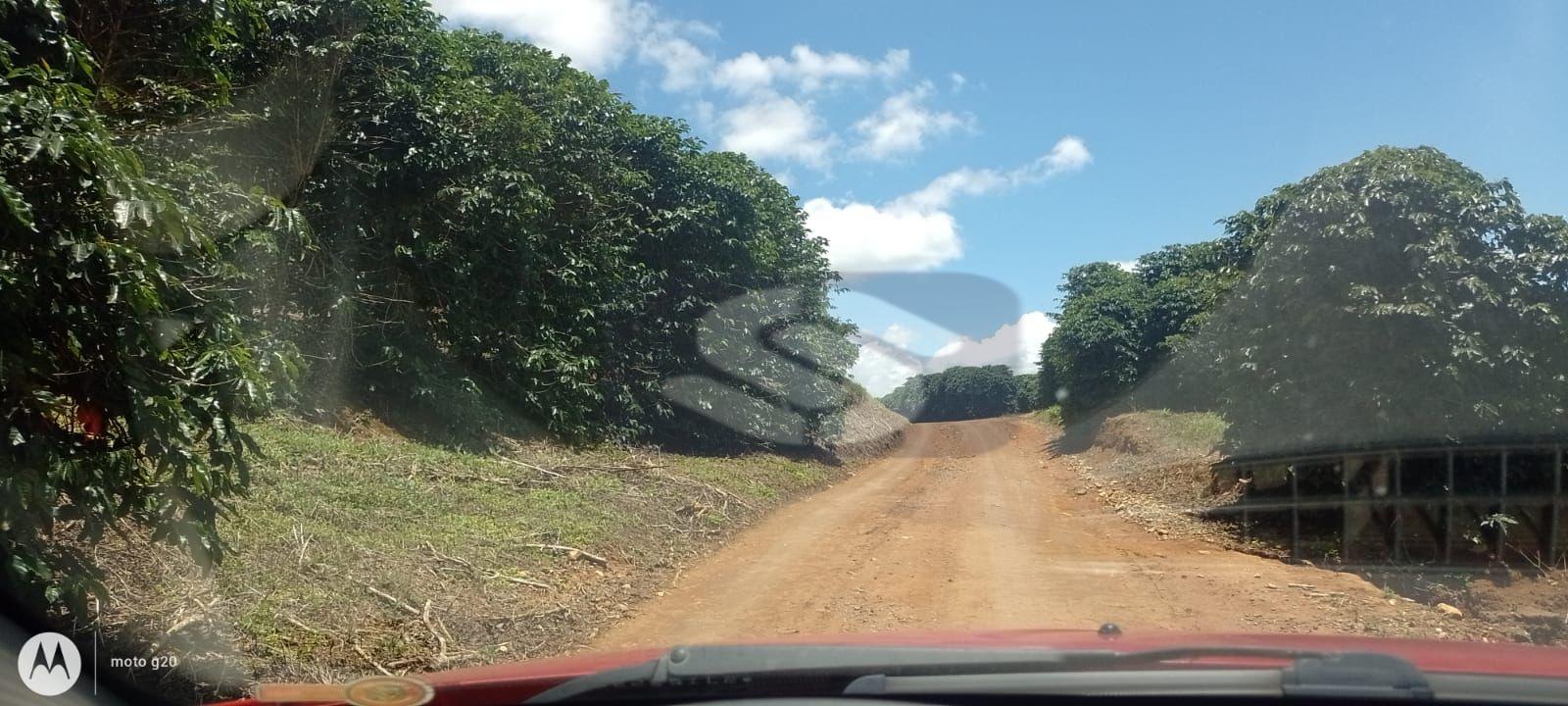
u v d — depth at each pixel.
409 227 12.20
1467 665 2.72
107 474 4.32
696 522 11.86
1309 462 10.91
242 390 4.71
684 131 17.83
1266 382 10.87
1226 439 11.80
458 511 9.41
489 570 7.97
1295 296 10.47
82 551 5.00
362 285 12.05
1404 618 7.90
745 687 2.68
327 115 10.98
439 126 12.02
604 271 15.49
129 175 4.19
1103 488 16.97
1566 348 9.43
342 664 5.62
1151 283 29.81
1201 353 12.70
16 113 3.82
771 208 20.16
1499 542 9.70
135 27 6.54
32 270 3.91
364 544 7.59
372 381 12.29
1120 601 8.22
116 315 4.21
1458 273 9.55
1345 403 10.08
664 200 17.47
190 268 4.80
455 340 13.01
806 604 8.06
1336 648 2.94
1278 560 10.65
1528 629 7.66
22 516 3.96
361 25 10.91
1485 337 9.50
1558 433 9.42
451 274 12.55
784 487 16.25
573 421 14.62
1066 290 31.00
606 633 7.23
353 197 11.79
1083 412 28.23
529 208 12.91
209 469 4.71
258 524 7.25
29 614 4.27
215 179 7.77
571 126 14.92
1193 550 11.12
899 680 2.56
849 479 19.70
